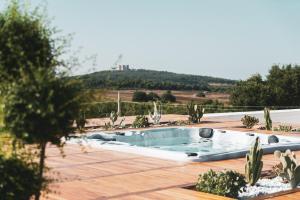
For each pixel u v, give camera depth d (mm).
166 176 9422
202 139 19312
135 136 18047
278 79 50250
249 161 8688
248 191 8383
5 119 4320
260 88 48344
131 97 43938
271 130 19188
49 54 4680
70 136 4750
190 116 22047
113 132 17547
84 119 4758
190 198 7410
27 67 4523
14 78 4520
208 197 7469
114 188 8203
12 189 4270
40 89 4324
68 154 12289
